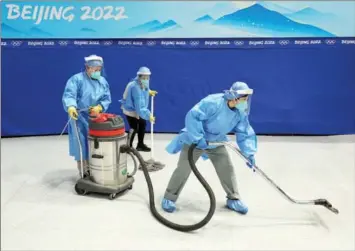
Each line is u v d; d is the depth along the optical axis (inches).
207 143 105.2
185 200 121.8
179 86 199.6
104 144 119.4
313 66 193.8
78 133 127.9
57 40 192.2
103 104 134.3
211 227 103.7
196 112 99.2
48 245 94.3
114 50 194.9
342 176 143.7
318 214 112.2
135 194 126.1
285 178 141.8
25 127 200.7
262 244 95.3
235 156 165.8
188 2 187.9
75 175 144.0
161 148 178.9
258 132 203.5
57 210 113.6
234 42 192.7
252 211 114.0
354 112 198.8
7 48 190.5
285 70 195.0
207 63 195.9
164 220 105.0
